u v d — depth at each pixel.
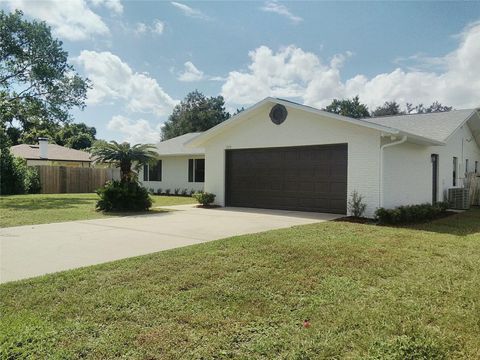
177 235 7.70
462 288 4.27
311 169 12.09
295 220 10.12
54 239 7.25
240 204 14.11
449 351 2.85
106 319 3.35
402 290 4.19
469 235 7.84
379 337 3.04
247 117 13.65
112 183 12.91
